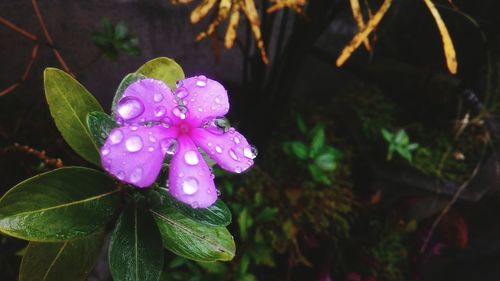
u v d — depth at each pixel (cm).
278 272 33
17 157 27
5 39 27
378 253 35
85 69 30
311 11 24
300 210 32
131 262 11
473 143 35
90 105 12
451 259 41
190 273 28
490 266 41
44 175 10
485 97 32
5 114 29
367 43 20
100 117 11
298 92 43
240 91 34
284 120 37
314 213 32
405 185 34
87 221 11
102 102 32
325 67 42
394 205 35
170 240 12
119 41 25
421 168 34
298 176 34
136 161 9
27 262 12
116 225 11
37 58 28
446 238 36
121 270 11
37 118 30
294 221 31
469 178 33
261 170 33
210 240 12
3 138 28
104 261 25
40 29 27
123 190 12
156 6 29
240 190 32
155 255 11
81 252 12
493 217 38
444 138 35
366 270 34
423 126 36
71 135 12
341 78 43
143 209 12
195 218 11
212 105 10
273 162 34
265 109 31
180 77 13
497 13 30
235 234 30
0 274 25
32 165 27
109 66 30
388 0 18
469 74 31
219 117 11
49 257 12
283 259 33
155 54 31
